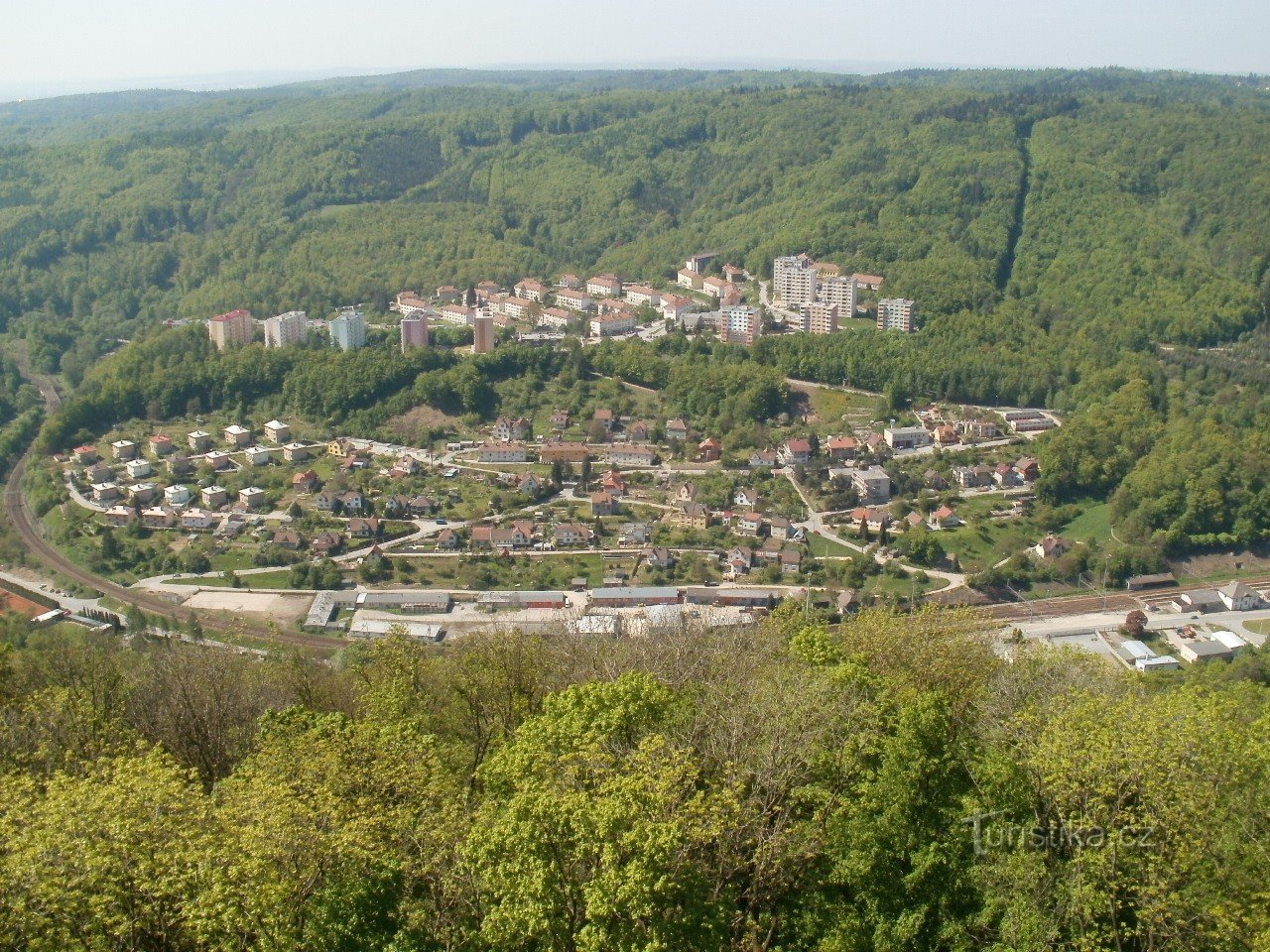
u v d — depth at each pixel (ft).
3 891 169.48
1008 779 220.84
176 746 286.25
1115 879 202.08
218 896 175.22
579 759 213.05
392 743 231.50
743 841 216.33
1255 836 205.16
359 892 192.95
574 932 188.75
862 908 222.69
